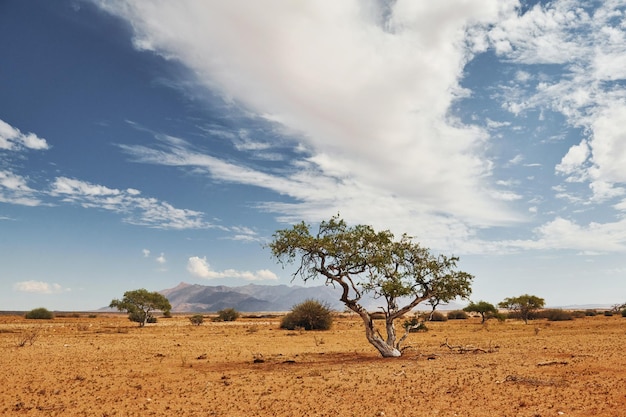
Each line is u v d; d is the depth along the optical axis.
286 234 23.33
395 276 24.19
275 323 83.38
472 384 14.56
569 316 81.38
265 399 13.17
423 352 26.45
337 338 42.16
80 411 11.92
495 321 83.06
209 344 34.94
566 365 18.17
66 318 111.75
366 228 23.83
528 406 11.15
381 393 13.61
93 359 24.09
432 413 10.84
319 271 23.80
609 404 10.94
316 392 14.10
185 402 12.95
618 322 61.62
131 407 12.35
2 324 71.69
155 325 73.31
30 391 14.77
